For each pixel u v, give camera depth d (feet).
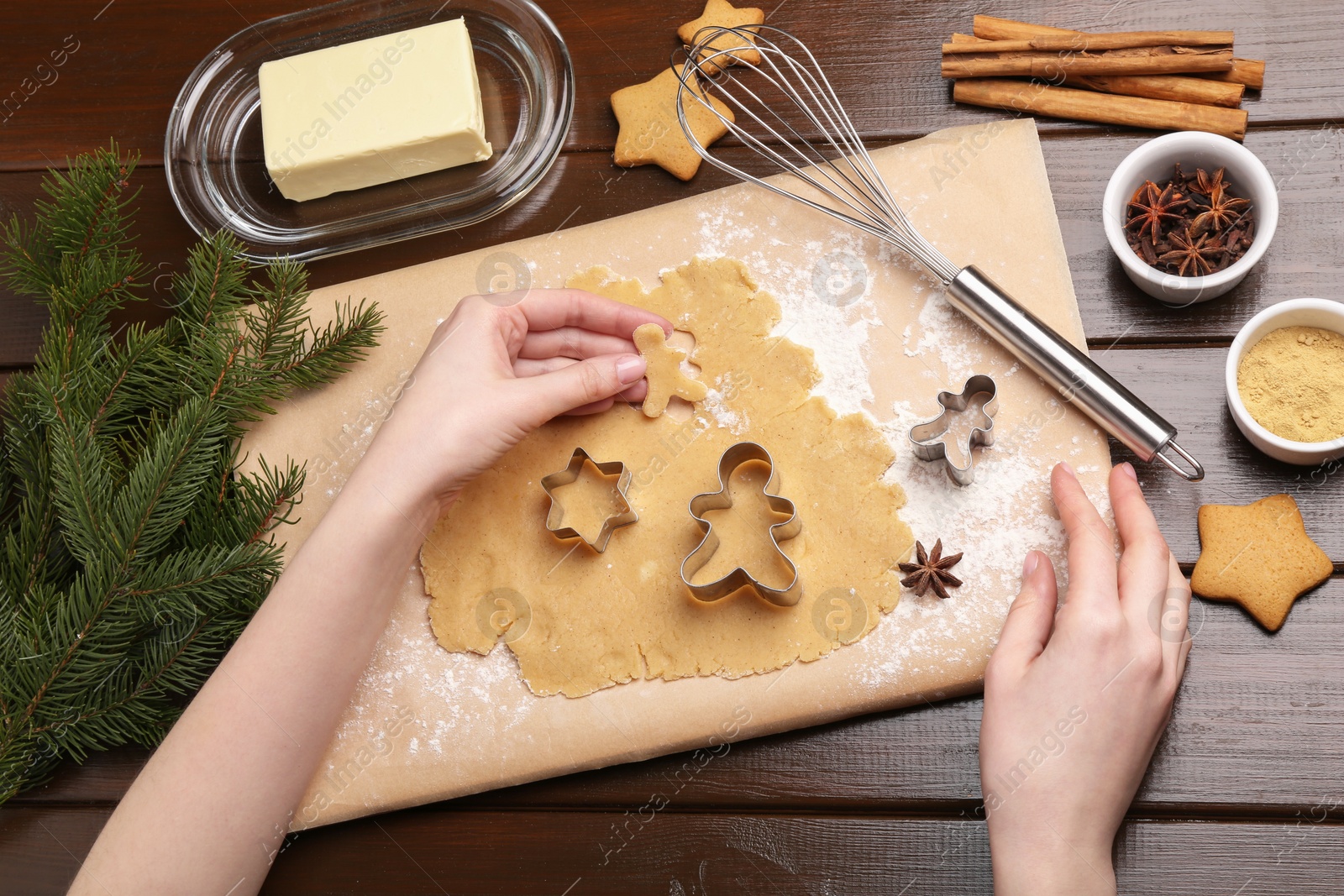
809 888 2.35
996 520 2.38
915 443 2.37
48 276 2.44
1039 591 2.28
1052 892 2.14
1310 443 2.27
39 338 2.62
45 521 2.36
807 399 2.45
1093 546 2.27
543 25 2.62
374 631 2.33
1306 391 2.31
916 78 2.56
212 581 2.27
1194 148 2.37
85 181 2.40
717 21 2.59
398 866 2.39
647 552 2.42
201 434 2.30
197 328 2.43
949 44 2.51
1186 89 2.46
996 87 2.52
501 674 2.41
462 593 2.43
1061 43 2.47
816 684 2.36
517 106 2.63
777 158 2.46
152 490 2.26
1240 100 2.46
